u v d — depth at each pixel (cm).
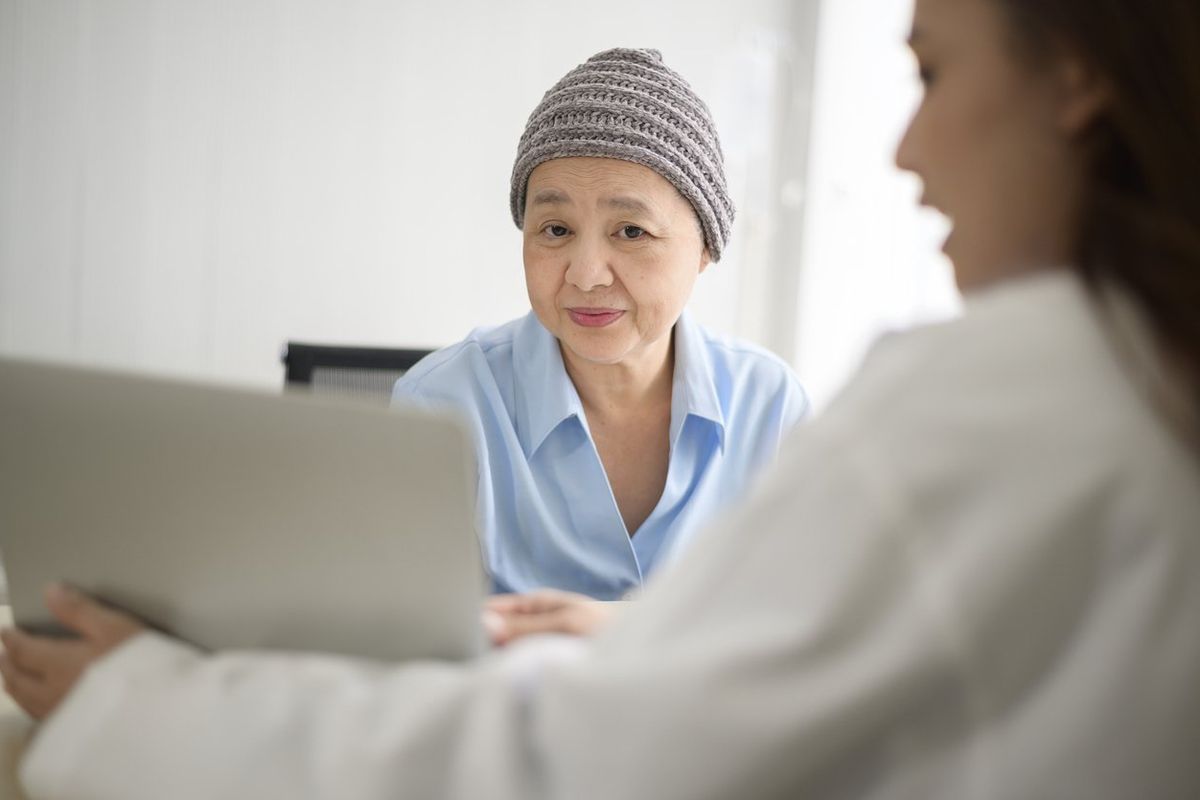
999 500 53
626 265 135
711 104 356
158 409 73
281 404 69
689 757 51
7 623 111
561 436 142
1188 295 56
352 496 70
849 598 52
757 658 52
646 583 142
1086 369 56
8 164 253
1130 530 53
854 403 57
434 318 319
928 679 52
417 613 72
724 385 153
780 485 56
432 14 307
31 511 81
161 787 61
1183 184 55
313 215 297
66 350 266
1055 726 53
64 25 256
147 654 68
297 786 58
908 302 372
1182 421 55
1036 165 60
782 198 372
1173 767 53
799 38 367
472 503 68
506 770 54
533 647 70
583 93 132
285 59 288
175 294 279
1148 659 53
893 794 54
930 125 62
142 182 271
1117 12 54
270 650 76
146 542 77
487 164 321
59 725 65
